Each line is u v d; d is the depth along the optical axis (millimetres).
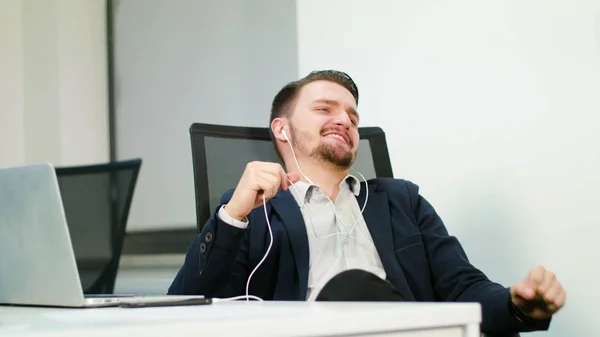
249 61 3070
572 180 1979
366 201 1716
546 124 2037
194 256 1456
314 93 1783
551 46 2033
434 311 738
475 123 2195
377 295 1160
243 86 3090
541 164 2045
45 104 3342
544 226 2031
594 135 1938
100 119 3484
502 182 2127
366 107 2475
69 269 964
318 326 674
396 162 2395
